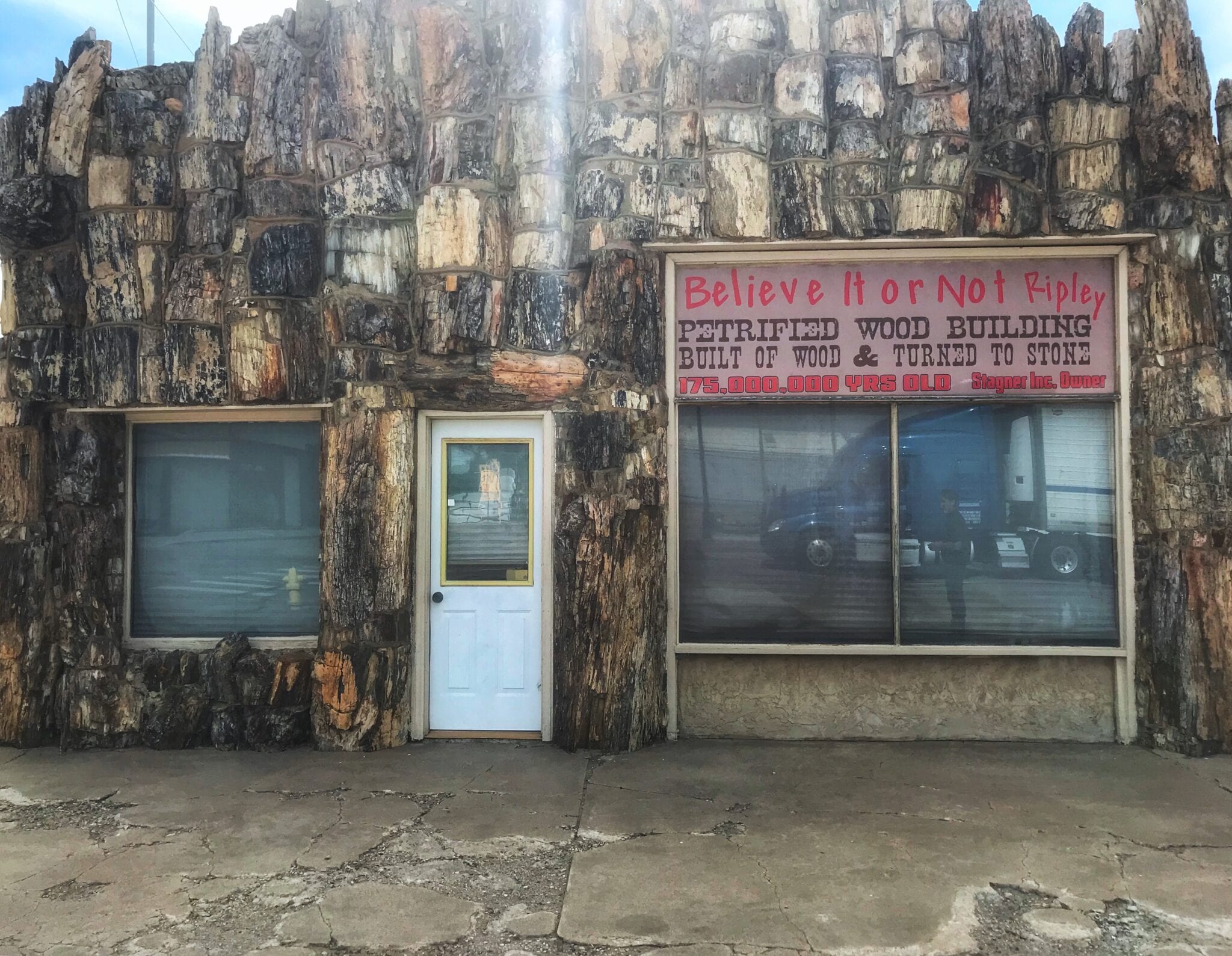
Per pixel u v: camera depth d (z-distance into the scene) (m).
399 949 3.13
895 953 3.08
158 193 5.45
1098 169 5.23
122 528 5.66
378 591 5.23
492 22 5.46
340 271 5.31
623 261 5.25
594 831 4.08
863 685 5.42
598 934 3.21
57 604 5.49
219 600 5.69
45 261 5.51
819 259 5.39
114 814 4.33
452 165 5.33
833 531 5.45
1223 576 5.05
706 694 5.46
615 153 5.31
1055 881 3.59
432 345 5.27
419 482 5.39
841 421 5.47
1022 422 5.43
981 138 5.29
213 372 5.38
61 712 5.38
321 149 5.36
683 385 5.48
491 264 5.32
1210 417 5.08
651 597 5.24
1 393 5.50
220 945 3.16
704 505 5.48
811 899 3.44
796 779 4.73
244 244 5.40
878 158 5.27
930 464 5.44
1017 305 5.39
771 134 5.34
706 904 3.42
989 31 5.30
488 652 5.45
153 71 5.61
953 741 5.36
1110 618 5.37
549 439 5.37
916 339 5.41
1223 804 4.36
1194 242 5.18
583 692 5.15
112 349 5.40
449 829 4.12
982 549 5.41
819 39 5.34
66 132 5.44
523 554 5.48
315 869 3.73
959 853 3.84
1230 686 5.05
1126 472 5.31
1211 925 3.26
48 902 3.47
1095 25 5.27
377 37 5.43
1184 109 5.16
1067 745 5.29
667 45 5.37
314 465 5.65
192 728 5.34
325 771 4.90
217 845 3.98
